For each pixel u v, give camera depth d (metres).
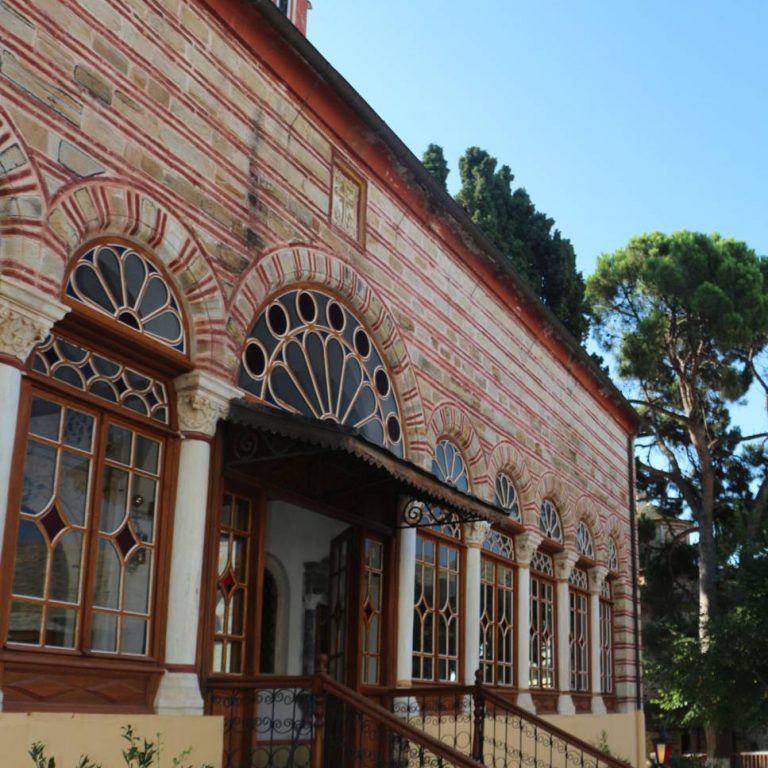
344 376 12.50
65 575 8.41
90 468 8.74
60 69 8.62
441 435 14.86
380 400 13.32
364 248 13.15
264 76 11.40
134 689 8.91
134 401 9.30
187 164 10.01
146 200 9.34
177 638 9.26
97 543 8.71
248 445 10.21
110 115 9.09
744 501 35.62
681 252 33.31
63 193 8.44
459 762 8.91
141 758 7.95
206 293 9.95
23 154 8.10
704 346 33.34
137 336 9.14
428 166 32.75
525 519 17.53
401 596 13.45
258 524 10.84
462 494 11.95
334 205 12.62
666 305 33.66
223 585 10.31
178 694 9.08
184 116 10.05
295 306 11.73
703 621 30.86
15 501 7.89
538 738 16.47
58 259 8.27
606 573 21.86
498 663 16.36
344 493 12.11
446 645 14.80
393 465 10.30
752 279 32.72
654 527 36.47
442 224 15.19
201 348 9.80
